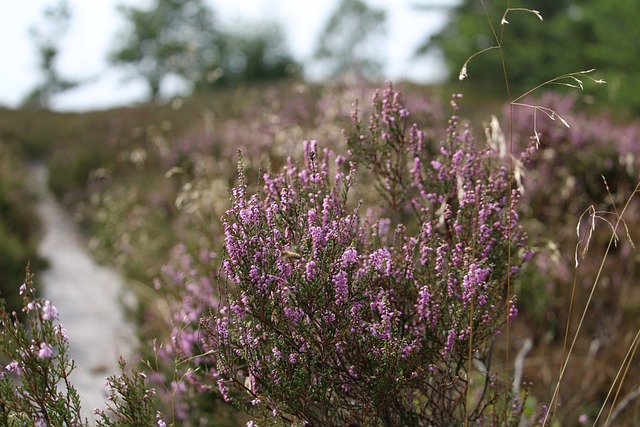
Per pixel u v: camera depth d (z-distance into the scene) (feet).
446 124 24.04
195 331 10.94
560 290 15.97
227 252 7.47
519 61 81.00
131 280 20.77
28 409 6.89
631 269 16.24
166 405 10.62
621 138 21.71
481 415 8.07
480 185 8.25
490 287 7.22
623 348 14.15
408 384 7.30
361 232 7.96
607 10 64.28
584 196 19.93
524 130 22.27
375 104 8.92
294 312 6.89
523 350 12.05
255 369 6.95
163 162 32.14
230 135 27.04
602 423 12.20
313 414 7.04
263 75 145.28
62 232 30.94
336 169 8.79
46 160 51.29
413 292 7.78
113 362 14.79
